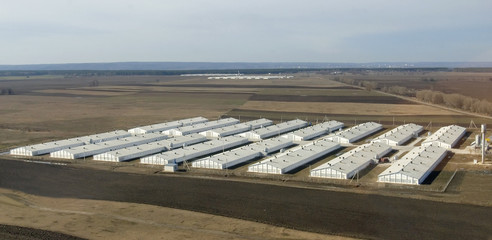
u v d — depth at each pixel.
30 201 97.12
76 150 142.25
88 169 125.00
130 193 102.44
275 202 95.25
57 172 121.50
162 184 109.44
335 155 139.50
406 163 117.81
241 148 143.00
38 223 82.62
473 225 80.88
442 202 93.25
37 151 143.25
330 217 86.12
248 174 117.81
